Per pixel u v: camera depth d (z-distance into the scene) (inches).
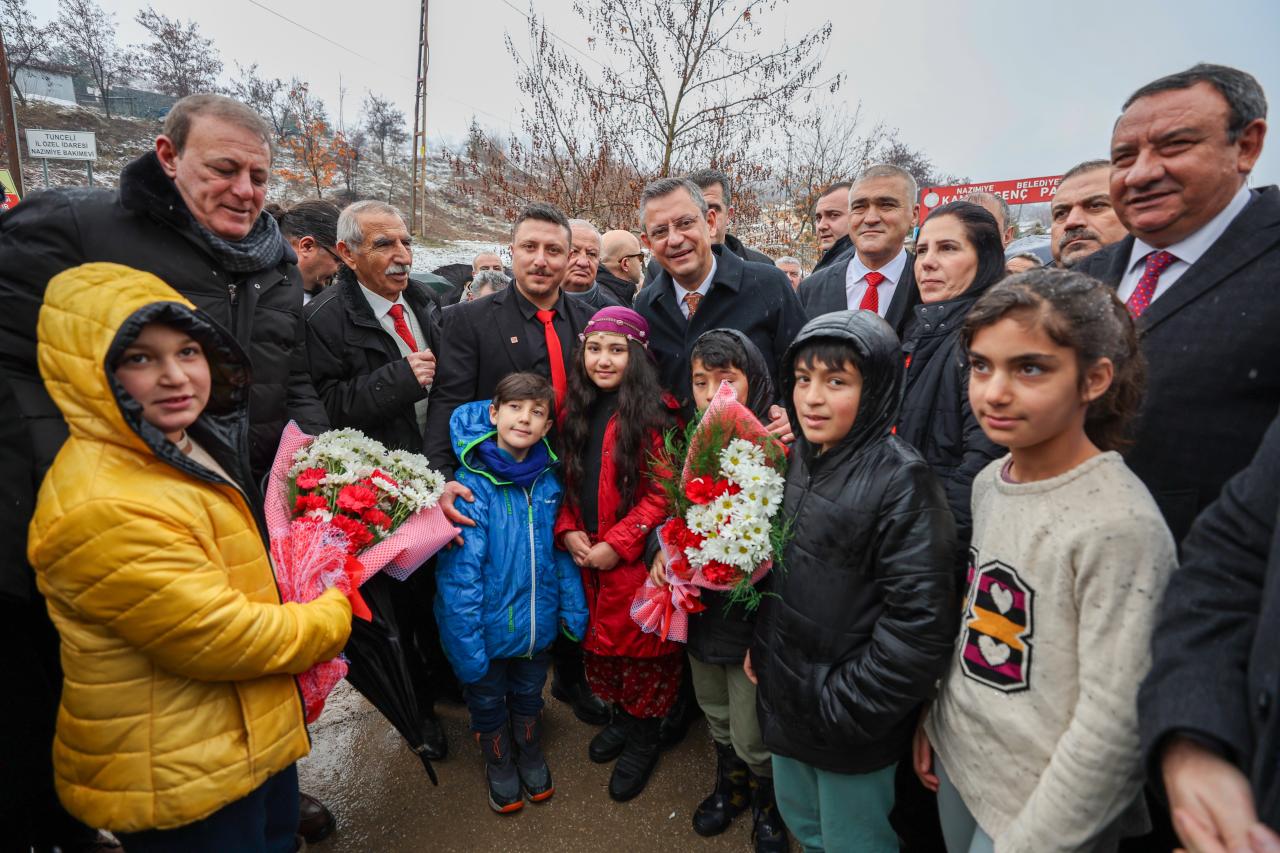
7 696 59.4
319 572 65.0
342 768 92.3
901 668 52.6
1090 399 44.9
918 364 78.4
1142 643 40.3
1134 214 60.4
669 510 80.4
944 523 54.4
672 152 310.5
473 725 85.0
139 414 47.3
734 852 78.0
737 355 79.6
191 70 973.2
